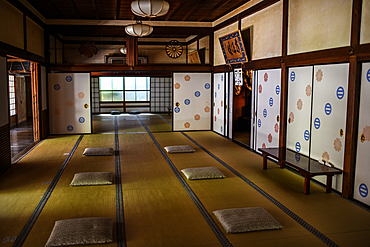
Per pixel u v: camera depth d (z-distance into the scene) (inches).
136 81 526.0
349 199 135.6
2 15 175.2
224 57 273.3
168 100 534.9
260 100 220.8
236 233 104.7
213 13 274.1
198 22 310.2
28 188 148.4
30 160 201.2
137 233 105.0
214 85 319.9
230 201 133.3
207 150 232.8
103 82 514.3
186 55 408.8
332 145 146.6
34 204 129.1
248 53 236.4
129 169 181.2
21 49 211.5
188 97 323.0
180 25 307.3
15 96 372.5
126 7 250.4
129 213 120.9
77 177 157.0
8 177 165.5
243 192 144.3
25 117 420.8
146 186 151.9
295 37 173.9
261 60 215.3
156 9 203.0
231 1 232.8
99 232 100.3
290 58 178.9
